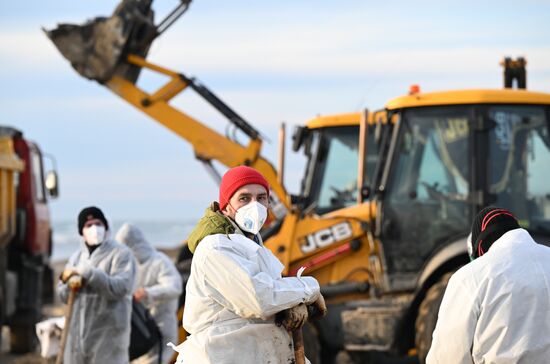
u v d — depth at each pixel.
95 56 13.02
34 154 15.43
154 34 13.02
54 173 14.70
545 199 9.37
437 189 9.59
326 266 10.10
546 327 4.55
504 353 4.54
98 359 7.49
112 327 7.53
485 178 9.43
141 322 8.09
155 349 8.66
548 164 9.41
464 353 4.59
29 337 14.53
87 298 7.53
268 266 4.80
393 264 9.69
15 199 14.50
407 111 9.73
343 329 9.73
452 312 4.63
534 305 4.57
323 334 9.82
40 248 15.21
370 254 9.87
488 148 9.46
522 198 9.38
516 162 9.44
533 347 4.52
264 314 4.61
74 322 7.55
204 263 4.68
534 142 9.45
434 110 9.65
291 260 10.12
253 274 4.64
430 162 9.64
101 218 7.65
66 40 13.07
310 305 4.86
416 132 9.70
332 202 12.29
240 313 4.66
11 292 14.14
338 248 10.03
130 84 13.12
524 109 9.50
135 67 13.20
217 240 4.71
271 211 11.55
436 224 9.56
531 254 4.68
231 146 12.89
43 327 7.95
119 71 13.13
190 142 12.88
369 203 10.01
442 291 9.10
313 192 12.38
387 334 9.57
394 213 9.70
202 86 13.01
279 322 4.73
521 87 11.27
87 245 7.71
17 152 14.89
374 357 10.99
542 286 4.60
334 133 12.46
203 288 4.71
